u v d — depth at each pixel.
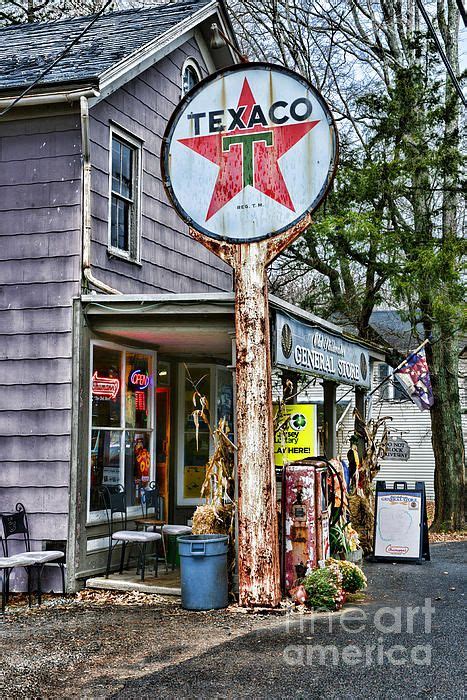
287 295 22.73
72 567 9.40
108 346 10.23
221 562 8.55
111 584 9.41
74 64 10.77
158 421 12.62
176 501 12.77
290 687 5.79
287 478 9.14
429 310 16.03
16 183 10.23
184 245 13.34
